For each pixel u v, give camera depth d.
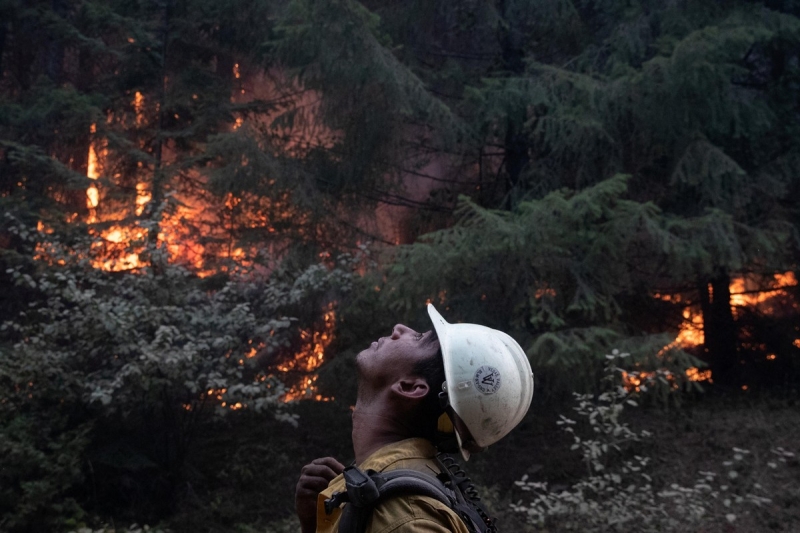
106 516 7.19
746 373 10.47
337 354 9.34
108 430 7.63
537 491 7.43
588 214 7.23
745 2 8.34
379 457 1.36
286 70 9.48
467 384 1.39
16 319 9.16
